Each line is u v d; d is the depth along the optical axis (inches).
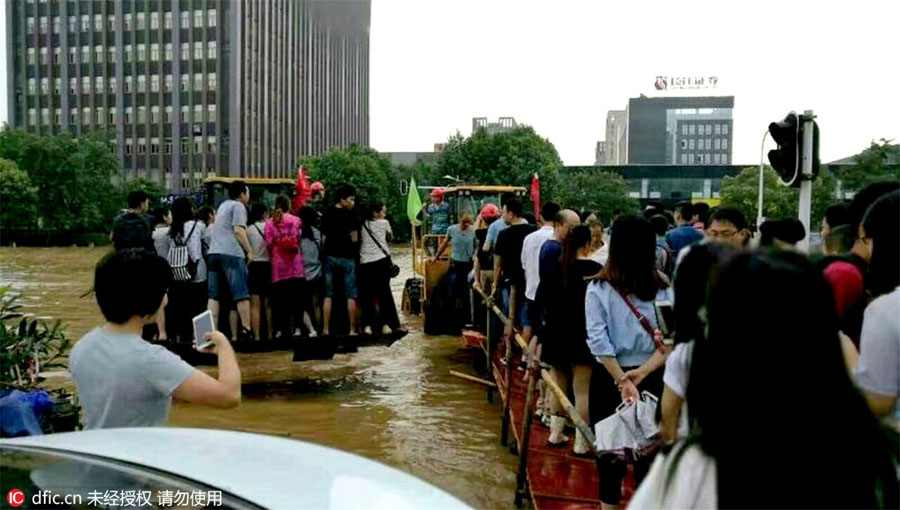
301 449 124.7
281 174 3681.1
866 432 58.7
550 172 2294.5
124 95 3260.3
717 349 60.7
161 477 104.1
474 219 583.2
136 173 3235.7
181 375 131.3
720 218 212.1
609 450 156.3
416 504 106.2
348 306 358.3
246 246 340.2
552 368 228.7
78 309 671.1
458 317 465.7
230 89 3144.7
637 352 167.2
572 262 206.8
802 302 58.8
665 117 6505.9
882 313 101.0
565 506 192.2
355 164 2544.3
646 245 167.2
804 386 57.7
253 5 3307.1
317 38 4333.2
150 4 3213.6
